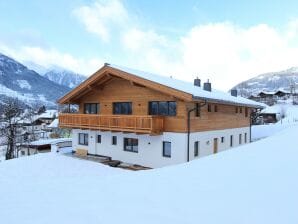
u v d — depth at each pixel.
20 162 15.94
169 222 3.42
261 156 7.31
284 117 55.03
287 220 3.30
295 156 6.93
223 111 19.88
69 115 19.89
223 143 19.86
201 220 3.44
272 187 4.54
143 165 16.95
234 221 3.36
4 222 3.64
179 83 18.89
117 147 18.27
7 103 37.56
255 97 79.69
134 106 17.55
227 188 4.67
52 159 16.78
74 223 3.51
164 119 16.08
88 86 18.77
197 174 5.83
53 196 4.79
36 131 54.44
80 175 13.37
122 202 4.25
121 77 16.88
